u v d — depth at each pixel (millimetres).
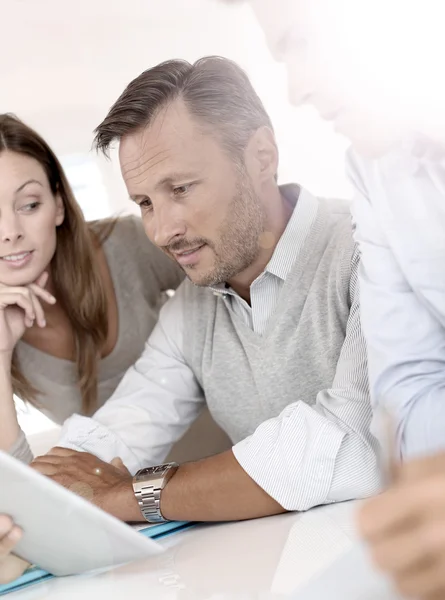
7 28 1354
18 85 1395
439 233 645
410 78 524
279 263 1036
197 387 1220
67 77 1368
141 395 1180
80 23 1303
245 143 931
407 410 679
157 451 1171
